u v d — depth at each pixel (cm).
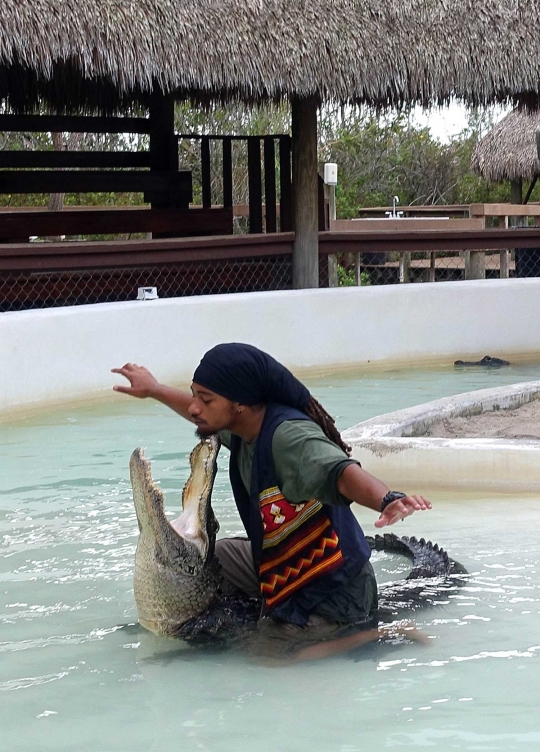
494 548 450
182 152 2253
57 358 884
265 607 351
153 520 339
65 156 1307
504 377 1041
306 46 1063
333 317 1106
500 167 2016
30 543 470
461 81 1138
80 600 390
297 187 1206
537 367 1123
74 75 1171
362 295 1120
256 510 338
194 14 1016
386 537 452
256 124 2242
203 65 1019
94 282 1115
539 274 1344
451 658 324
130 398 935
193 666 325
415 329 1152
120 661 330
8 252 1018
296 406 340
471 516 514
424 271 1877
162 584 345
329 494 313
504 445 580
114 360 937
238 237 1169
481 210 1513
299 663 324
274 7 1060
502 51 1145
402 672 314
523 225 1931
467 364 1143
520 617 361
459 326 1173
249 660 329
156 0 997
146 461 340
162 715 288
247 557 370
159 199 1364
